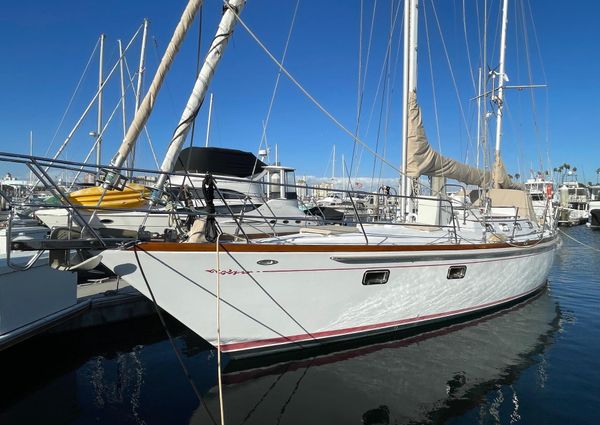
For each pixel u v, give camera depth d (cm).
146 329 730
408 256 551
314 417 410
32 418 445
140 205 793
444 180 797
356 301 531
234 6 470
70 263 407
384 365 520
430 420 410
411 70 710
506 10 1187
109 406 461
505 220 827
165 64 456
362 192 543
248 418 411
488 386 479
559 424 403
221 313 456
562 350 591
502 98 1187
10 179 1981
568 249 2039
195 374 534
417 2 709
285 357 509
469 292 655
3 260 515
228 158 1034
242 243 443
